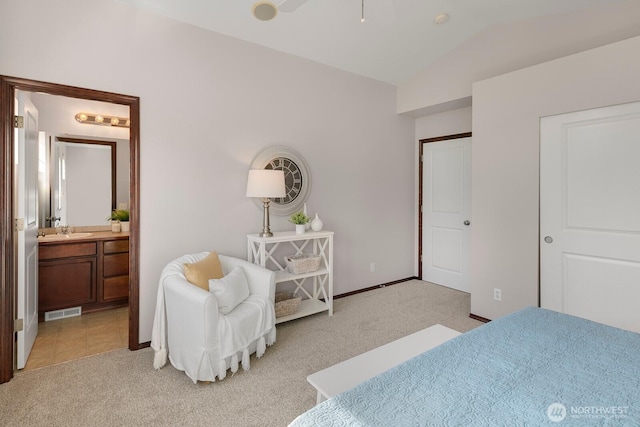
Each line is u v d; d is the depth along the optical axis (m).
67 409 1.88
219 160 3.02
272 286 2.61
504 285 3.06
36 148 2.74
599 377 1.15
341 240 3.99
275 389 2.10
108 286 3.51
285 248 3.55
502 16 3.21
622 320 2.42
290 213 3.53
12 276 2.21
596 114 2.50
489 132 3.12
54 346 2.68
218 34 2.99
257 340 2.44
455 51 3.78
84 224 3.76
